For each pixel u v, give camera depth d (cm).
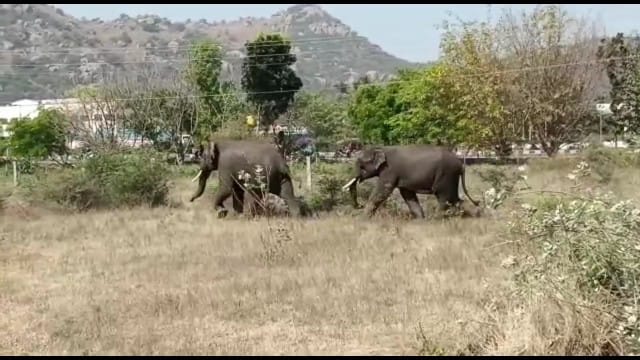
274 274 1296
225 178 2195
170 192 2717
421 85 4400
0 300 1177
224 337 950
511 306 883
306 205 2253
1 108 7944
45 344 930
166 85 5169
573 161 2638
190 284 1252
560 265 843
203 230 1858
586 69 4072
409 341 900
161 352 884
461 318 920
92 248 1648
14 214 2311
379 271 1290
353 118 5691
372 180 2375
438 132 4325
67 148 4428
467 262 1326
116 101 4919
